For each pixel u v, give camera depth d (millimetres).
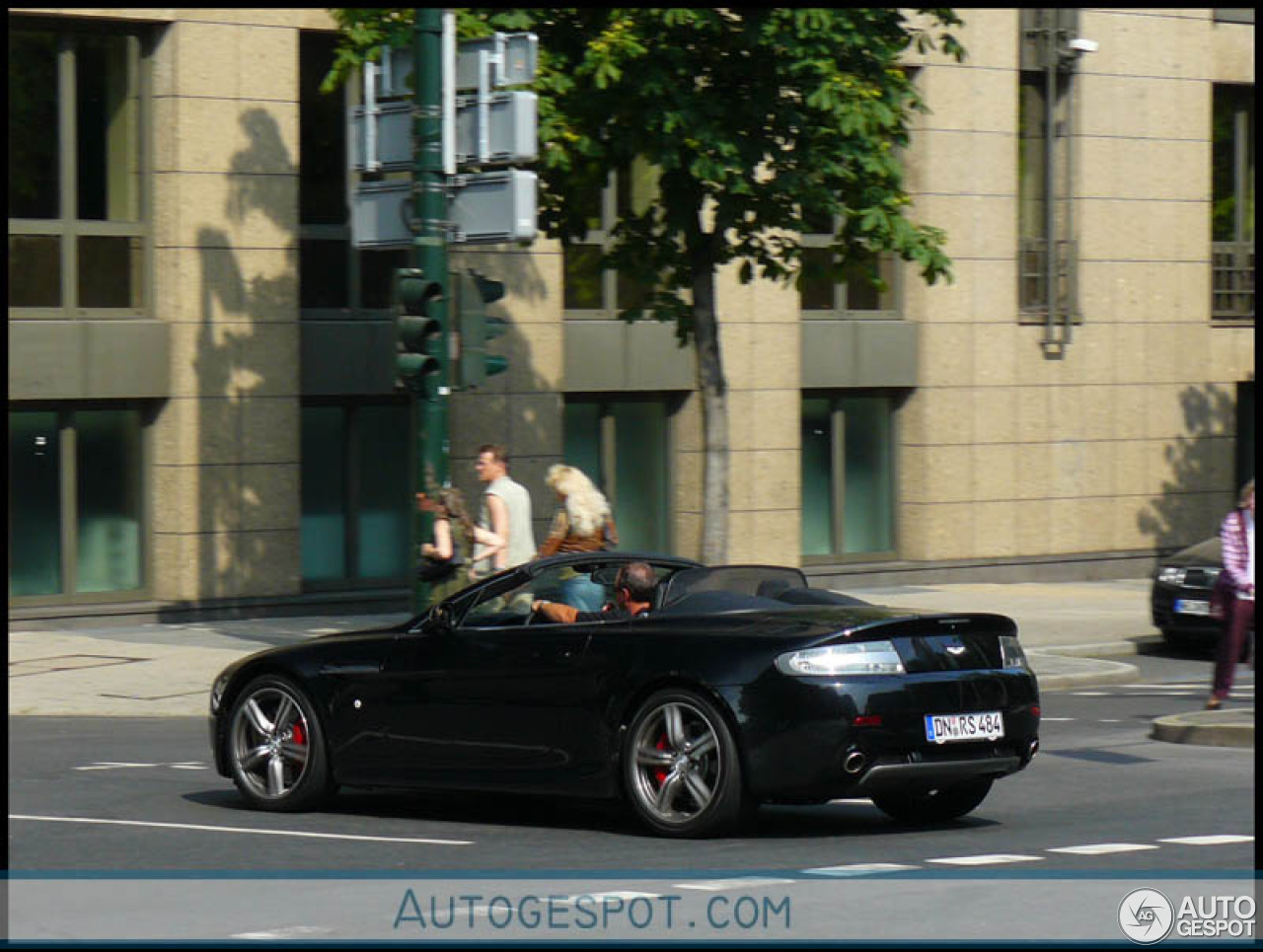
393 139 36750
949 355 69375
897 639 23766
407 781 25938
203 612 54375
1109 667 47125
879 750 23219
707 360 46844
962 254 69312
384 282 58062
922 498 69312
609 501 62938
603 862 22062
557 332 59719
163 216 53844
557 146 43406
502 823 25672
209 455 54344
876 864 21812
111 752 33938
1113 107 73125
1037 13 70938
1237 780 29672
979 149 69375
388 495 58750
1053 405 72062
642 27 42750
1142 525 74625
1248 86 77812
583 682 24516
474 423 58156
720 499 46656
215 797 28203
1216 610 38688
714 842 23750
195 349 54031
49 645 49250
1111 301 73375
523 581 26109
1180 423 75562
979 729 24000
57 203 52312
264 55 54844
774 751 23156
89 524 53406
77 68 52688
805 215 45938
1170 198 74812
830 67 43156
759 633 23688
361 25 44938
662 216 46438
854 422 68875
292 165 55500
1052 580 72188
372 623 54812
